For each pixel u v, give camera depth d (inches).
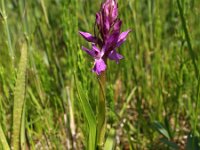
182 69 8.7
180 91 9.4
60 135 8.6
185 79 8.7
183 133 9.6
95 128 5.4
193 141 6.5
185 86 8.8
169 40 11.5
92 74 8.3
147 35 11.5
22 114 5.4
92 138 5.4
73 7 8.2
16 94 5.3
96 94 8.0
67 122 8.3
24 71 5.2
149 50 11.0
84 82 6.7
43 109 8.2
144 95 9.9
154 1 10.8
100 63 4.9
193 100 8.6
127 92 9.5
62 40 10.8
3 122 6.9
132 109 10.5
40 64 8.9
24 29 8.1
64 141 8.7
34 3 11.3
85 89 6.7
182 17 5.7
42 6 9.3
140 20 10.5
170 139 8.2
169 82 10.4
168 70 9.5
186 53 10.5
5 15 6.5
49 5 11.7
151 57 10.3
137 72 10.3
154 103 10.0
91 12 12.0
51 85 9.2
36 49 10.5
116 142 7.9
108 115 9.2
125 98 9.9
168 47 11.4
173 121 10.0
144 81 9.9
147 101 10.1
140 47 10.2
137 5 10.3
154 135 9.1
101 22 4.9
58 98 8.3
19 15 10.8
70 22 7.8
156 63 9.8
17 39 9.9
